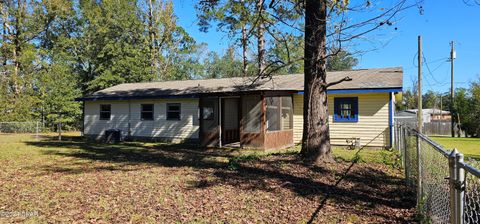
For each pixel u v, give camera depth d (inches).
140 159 404.5
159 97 663.8
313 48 316.2
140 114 707.4
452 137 962.7
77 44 1218.6
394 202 199.2
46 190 235.1
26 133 936.9
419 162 174.1
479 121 940.6
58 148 547.8
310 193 219.0
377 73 602.9
